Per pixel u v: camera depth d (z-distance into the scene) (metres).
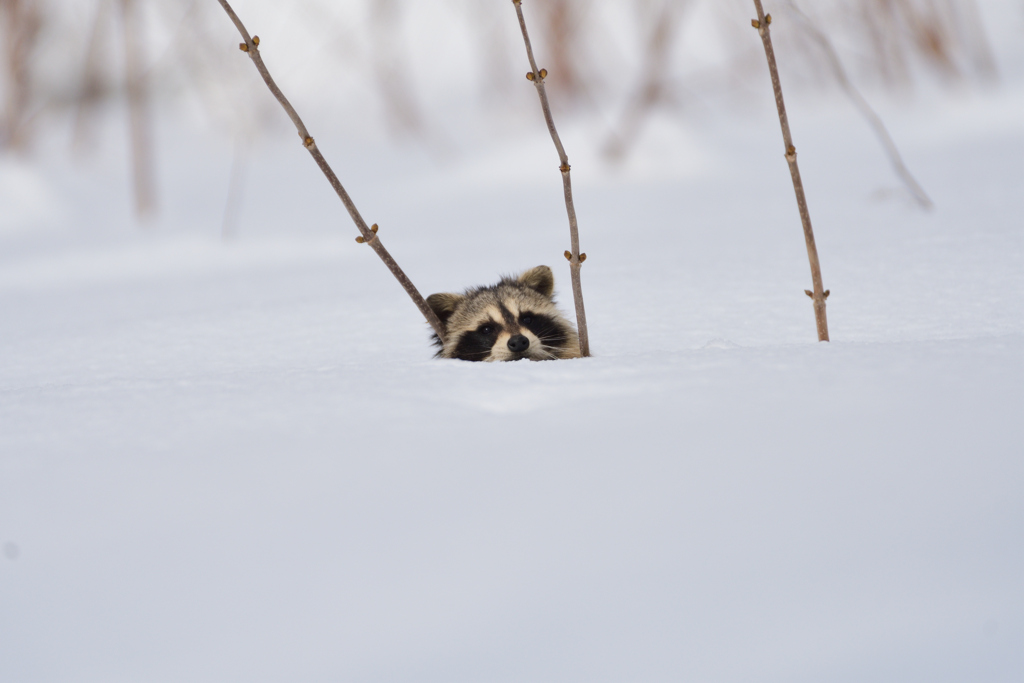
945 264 13.09
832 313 11.44
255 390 6.29
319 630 3.36
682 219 24.22
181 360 12.03
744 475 4.25
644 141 35.88
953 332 9.69
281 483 4.46
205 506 4.27
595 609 3.37
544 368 6.55
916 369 5.58
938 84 44.59
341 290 17.58
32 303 20.62
